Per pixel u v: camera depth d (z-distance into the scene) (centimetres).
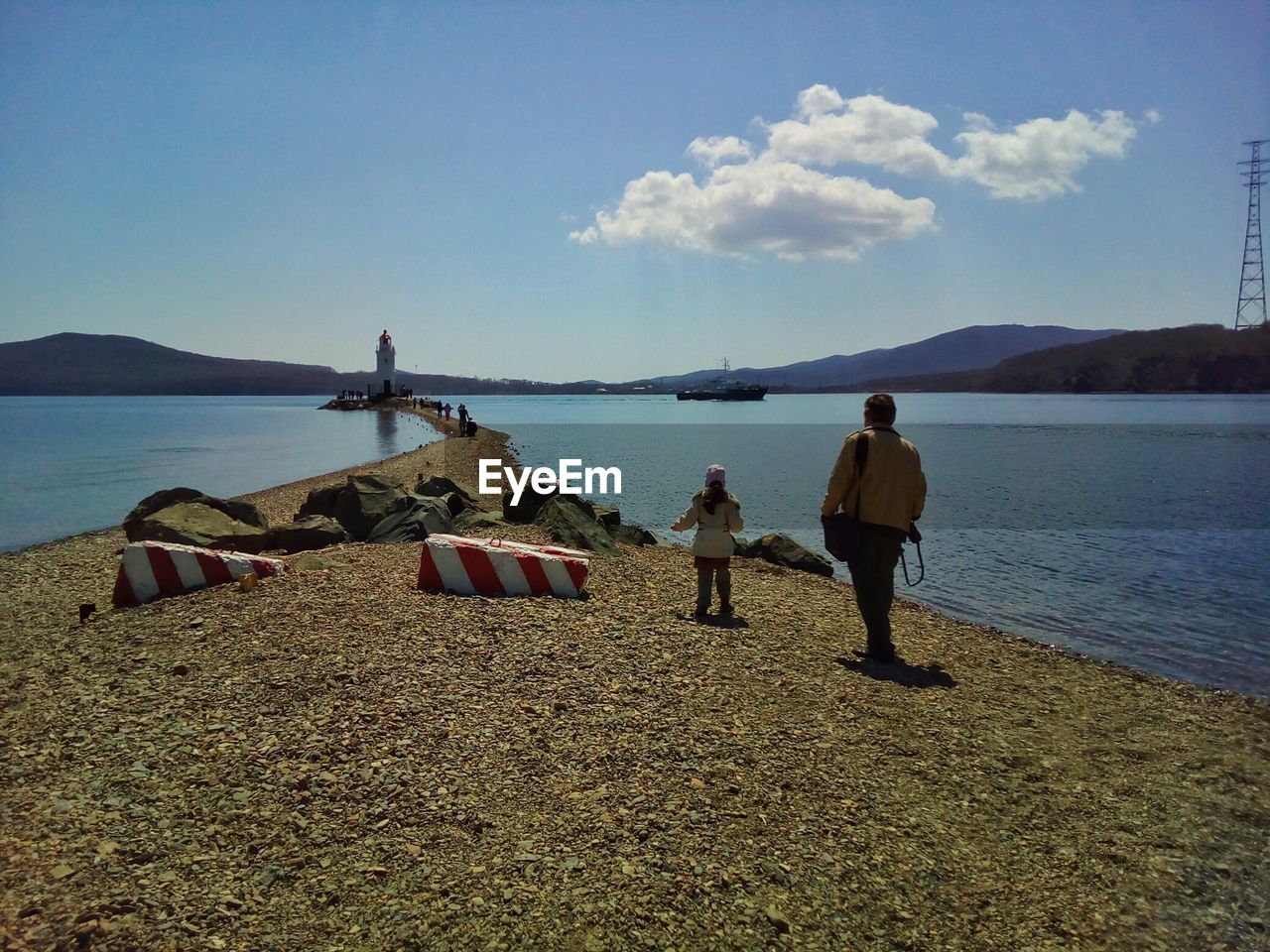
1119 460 5159
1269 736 781
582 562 1005
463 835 477
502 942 393
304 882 426
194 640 771
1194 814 602
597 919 414
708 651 843
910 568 1834
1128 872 520
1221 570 1819
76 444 5684
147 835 456
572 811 513
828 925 435
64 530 2092
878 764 628
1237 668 1101
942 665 931
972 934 445
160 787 508
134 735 577
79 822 464
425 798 510
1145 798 623
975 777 627
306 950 378
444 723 612
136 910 391
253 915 398
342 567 1085
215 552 988
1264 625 1338
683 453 5775
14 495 2856
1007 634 1205
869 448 880
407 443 6253
